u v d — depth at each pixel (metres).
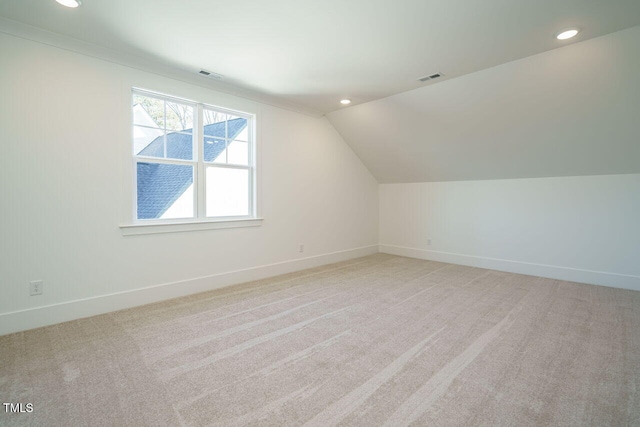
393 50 2.75
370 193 5.79
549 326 2.56
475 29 2.41
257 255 4.00
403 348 2.21
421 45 2.67
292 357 2.09
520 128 3.62
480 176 4.64
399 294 3.40
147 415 1.53
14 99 2.38
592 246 3.80
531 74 3.01
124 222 2.93
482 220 4.71
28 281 2.46
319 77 3.36
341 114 4.66
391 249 5.85
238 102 3.73
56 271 2.59
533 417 1.52
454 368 1.95
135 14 2.22
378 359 2.06
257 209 3.97
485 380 1.82
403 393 1.71
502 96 3.35
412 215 5.53
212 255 3.56
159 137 3.21
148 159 3.11
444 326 2.57
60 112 2.57
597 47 2.60
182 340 2.31
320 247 4.85
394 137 4.64
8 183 2.37
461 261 4.95
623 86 2.79
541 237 4.18
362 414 1.54
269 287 3.65
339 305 3.06
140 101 3.09
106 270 2.84
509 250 4.46
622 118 3.04
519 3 2.09
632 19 2.29
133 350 2.16
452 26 2.37
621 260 3.62
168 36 2.53
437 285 3.75
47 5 2.11
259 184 3.98
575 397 1.67
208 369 1.94
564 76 2.91
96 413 1.54
